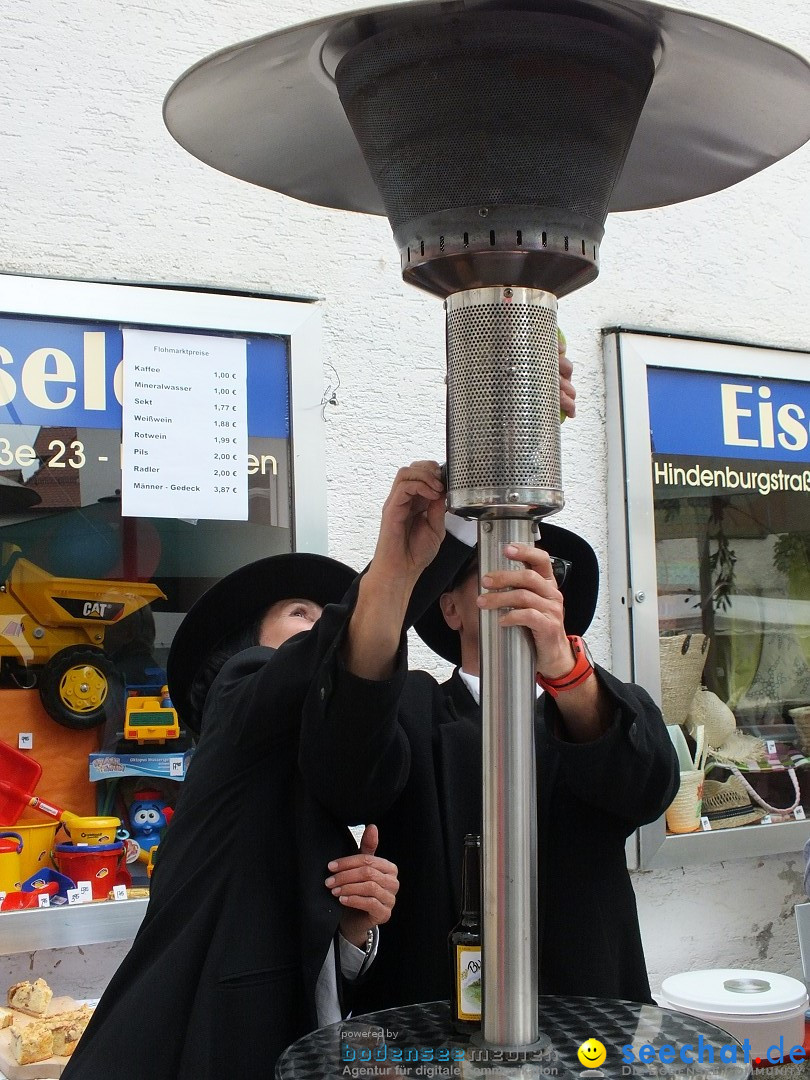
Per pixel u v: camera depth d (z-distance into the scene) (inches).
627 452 130.6
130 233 110.3
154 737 108.0
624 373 131.3
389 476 120.0
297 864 64.4
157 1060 59.4
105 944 104.7
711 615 135.4
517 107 41.1
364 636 56.2
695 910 131.6
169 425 110.4
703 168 52.4
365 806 64.7
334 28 41.6
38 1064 88.4
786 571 141.3
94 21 110.7
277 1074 46.9
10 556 104.3
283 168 52.8
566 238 42.8
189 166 113.3
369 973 72.1
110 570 107.7
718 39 41.8
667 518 133.4
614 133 43.2
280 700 62.6
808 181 147.4
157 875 68.6
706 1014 100.6
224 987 60.2
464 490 43.5
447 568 58.3
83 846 102.5
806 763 139.0
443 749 75.6
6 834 100.8
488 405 43.0
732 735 135.0
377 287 121.2
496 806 44.4
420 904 71.4
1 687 103.3
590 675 59.9
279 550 114.3
